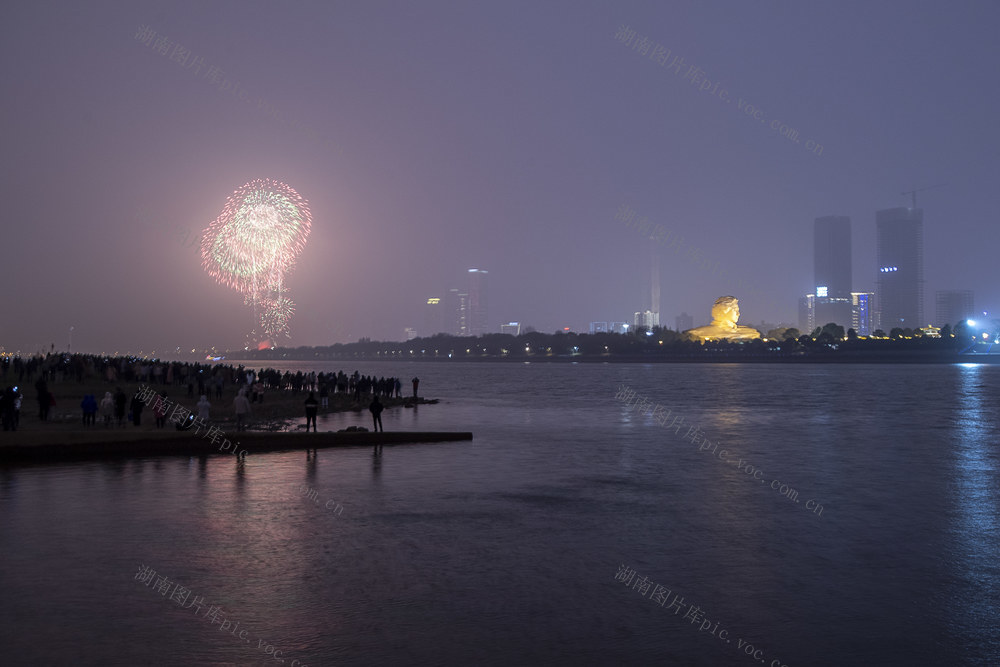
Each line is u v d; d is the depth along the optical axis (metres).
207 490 16.97
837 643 8.03
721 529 13.29
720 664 7.46
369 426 34.56
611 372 166.75
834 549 11.90
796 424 35.72
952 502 15.87
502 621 8.60
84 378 59.53
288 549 11.70
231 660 7.45
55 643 7.88
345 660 7.47
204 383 47.19
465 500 15.98
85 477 18.78
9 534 12.52
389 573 10.45
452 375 149.38
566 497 16.39
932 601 9.37
